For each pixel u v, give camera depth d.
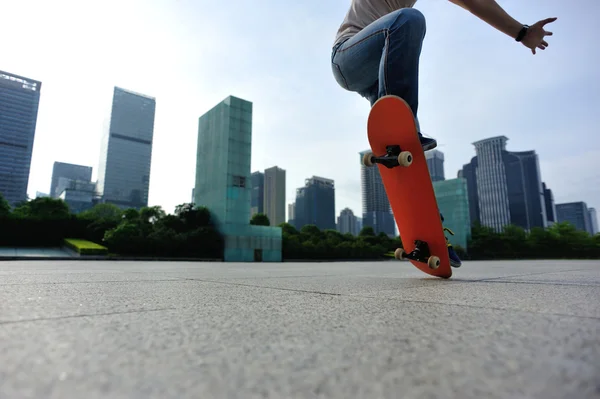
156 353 0.64
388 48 2.43
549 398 0.43
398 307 1.21
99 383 0.48
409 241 2.77
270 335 0.80
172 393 0.45
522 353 0.63
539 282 2.25
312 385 0.48
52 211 32.75
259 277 2.96
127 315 1.04
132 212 34.41
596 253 54.25
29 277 2.68
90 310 1.12
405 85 2.46
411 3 2.89
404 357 0.62
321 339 0.76
